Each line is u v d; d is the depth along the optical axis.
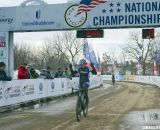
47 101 19.27
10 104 14.86
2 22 20.20
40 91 18.36
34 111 14.26
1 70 14.21
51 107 15.88
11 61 20.41
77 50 59.19
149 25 18.19
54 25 19.48
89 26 18.92
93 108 15.27
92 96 22.81
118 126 10.50
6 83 14.51
